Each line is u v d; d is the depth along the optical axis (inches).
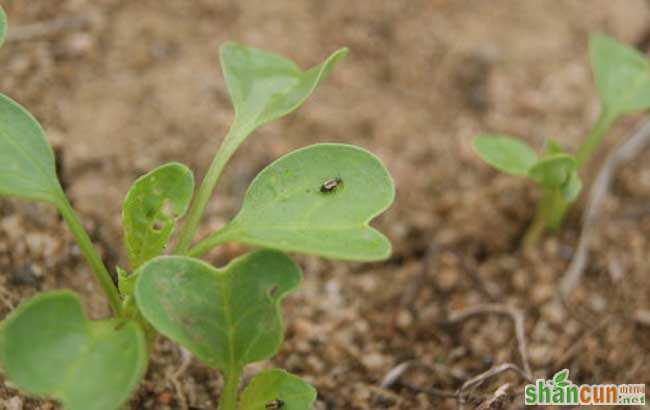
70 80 10.0
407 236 9.8
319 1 11.2
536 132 10.5
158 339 8.6
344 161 7.6
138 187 7.5
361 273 9.5
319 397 8.6
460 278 9.5
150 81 10.2
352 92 10.6
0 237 8.8
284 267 7.3
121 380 6.9
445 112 10.6
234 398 7.5
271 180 7.6
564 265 9.6
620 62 9.5
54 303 7.0
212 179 7.8
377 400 8.6
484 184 10.1
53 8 10.4
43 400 7.9
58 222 9.0
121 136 9.8
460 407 8.2
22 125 7.5
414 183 10.1
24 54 10.0
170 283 7.2
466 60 10.9
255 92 8.1
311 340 9.0
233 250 9.4
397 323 9.2
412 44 11.0
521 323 8.9
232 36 10.7
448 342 9.1
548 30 11.3
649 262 9.6
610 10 11.6
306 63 10.6
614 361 8.9
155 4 10.8
